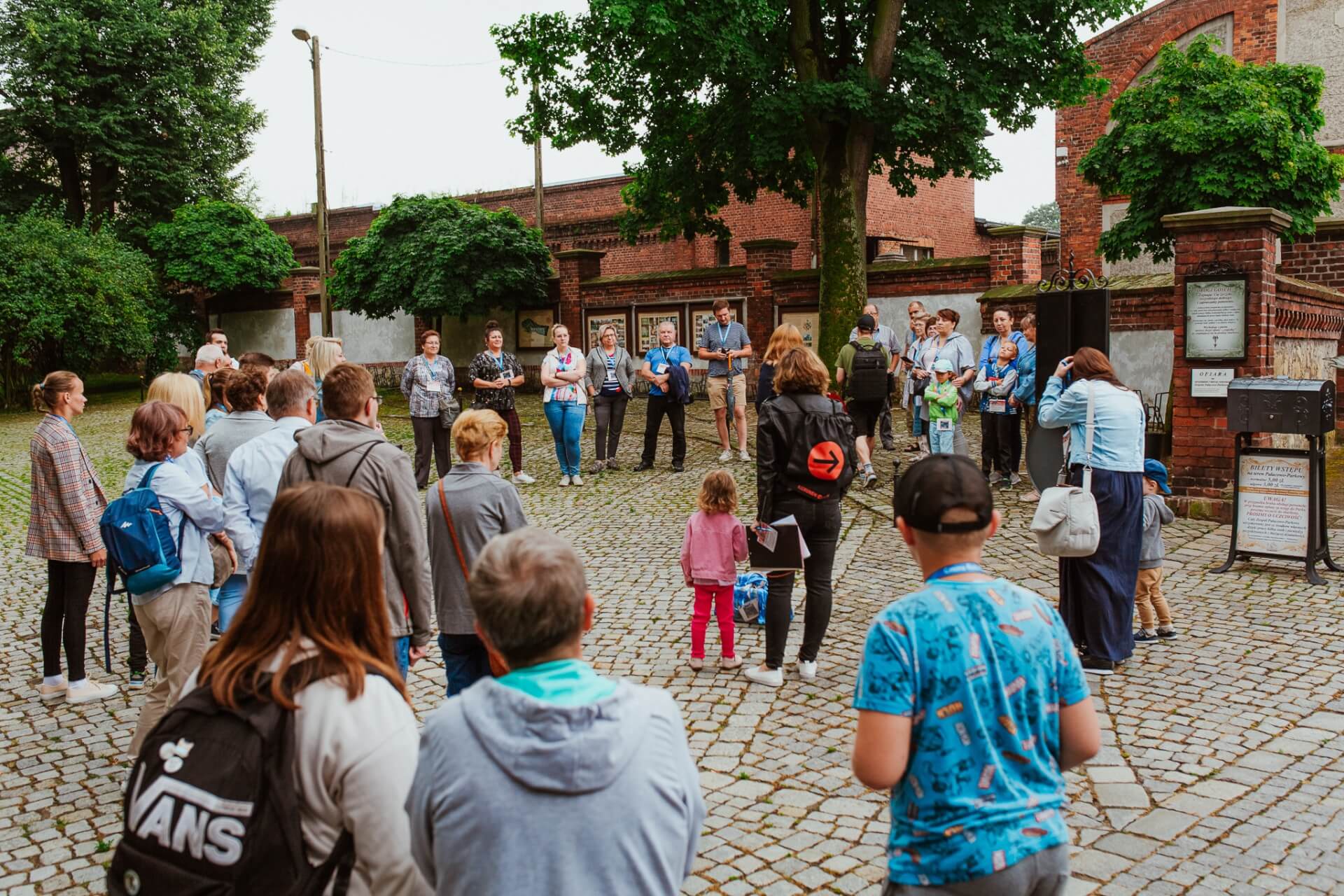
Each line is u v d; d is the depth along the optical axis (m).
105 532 4.38
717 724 5.18
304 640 1.98
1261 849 3.84
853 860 3.86
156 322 27.11
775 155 15.57
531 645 1.82
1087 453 5.73
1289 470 7.68
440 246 21.62
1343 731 4.89
